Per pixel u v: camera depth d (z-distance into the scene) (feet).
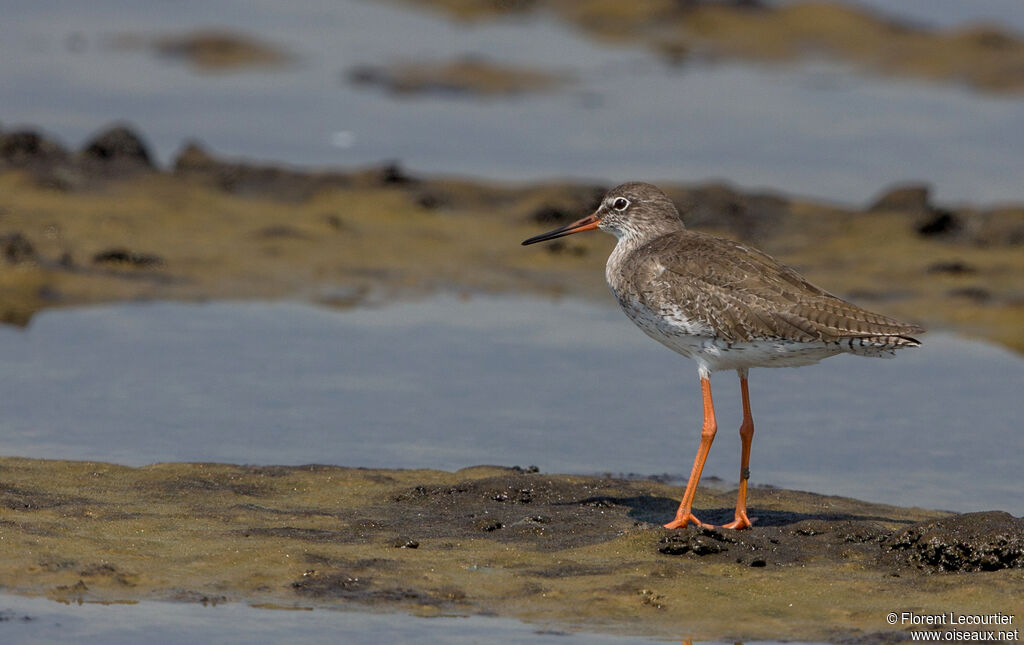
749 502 38.99
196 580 31.37
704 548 33.42
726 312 35.94
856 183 84.74
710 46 125.49
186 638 28.43
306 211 74.02
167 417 45.29
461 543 34.17
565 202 77.82
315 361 52.31
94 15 124.36
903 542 33.19
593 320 60.13
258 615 29.60
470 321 59.11
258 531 34.42
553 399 48.96
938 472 42.39
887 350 35.58
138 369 50.29
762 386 51.57
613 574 32.09
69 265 61.41
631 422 46.85
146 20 124.16
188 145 79.10
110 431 43.73
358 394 48.60
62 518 34.73
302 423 45.29
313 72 111.86
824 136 96.02
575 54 122.62
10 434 42.98
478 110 102.22
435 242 71.26
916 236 73.67
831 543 34.42
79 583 30.86
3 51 109.40
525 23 134.21
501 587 31.40
